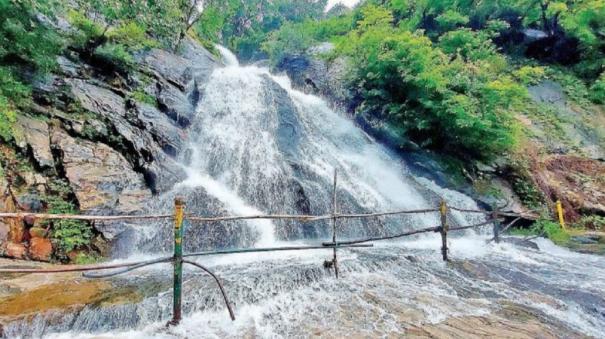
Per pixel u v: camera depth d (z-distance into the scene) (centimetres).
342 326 431
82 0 1051
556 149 1550
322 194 962
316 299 505
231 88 1295
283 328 425
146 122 954
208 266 609
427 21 2245
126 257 672
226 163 1002
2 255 586
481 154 1402
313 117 1430
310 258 670
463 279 614
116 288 494
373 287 554
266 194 948
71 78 937
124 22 1178
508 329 434
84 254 642
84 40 1045
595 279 646
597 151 1595
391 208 1057
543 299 534
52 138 777
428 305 496
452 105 1254
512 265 721
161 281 528
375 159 1359
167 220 744
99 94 953
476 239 997
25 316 398
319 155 1197
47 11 805
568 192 1330
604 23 2016
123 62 1080
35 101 823
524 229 1155
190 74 1264
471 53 1722
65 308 420
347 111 1641
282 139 1169
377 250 778
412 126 1390
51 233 638
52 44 825
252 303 482
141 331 412
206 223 765
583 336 428
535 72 1794
